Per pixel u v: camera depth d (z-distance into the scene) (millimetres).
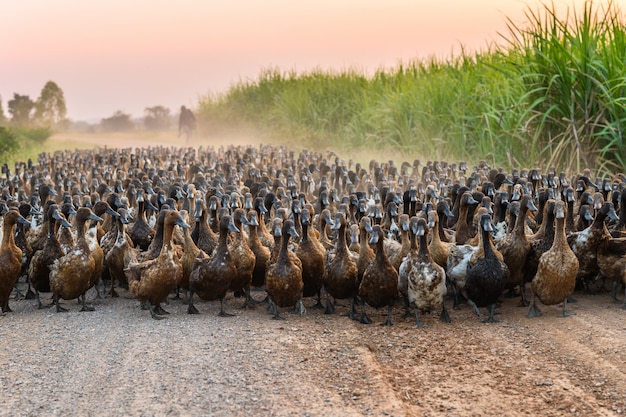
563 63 26609
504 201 17125
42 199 21516
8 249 15234
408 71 43969
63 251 15742
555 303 14555
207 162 32094
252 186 22453
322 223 17219
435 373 11930
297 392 11062
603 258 15320
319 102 50469
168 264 14703
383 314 15359
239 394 10969
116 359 12367
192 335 13641
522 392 11125
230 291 17219
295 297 14867
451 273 15266
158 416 10281
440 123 34906
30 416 10305
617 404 10625
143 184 21562
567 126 27234
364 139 42094
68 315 15141
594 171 26344
